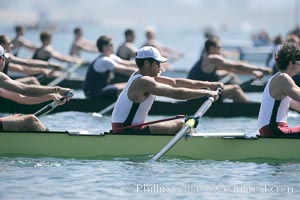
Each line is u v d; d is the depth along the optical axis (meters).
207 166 39.91
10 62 65.81
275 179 37.25
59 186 35.41
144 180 36.75
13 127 41.44
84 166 39.44
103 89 62.50
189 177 37.41
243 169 39.22
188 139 41.00
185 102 61.22
